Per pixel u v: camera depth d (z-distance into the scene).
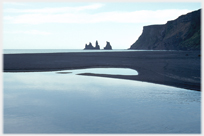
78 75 17.62
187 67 22.67
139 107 7.54
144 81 14.01
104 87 11.81
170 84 12.63
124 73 18.89
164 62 31.25
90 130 5.38
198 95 9.63
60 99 8.77
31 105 7.76
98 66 25.86
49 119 6.19
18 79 15.18
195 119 6.28
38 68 23.25
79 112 6.88
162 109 7.29
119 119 6.21
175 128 5.57
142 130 5.39
